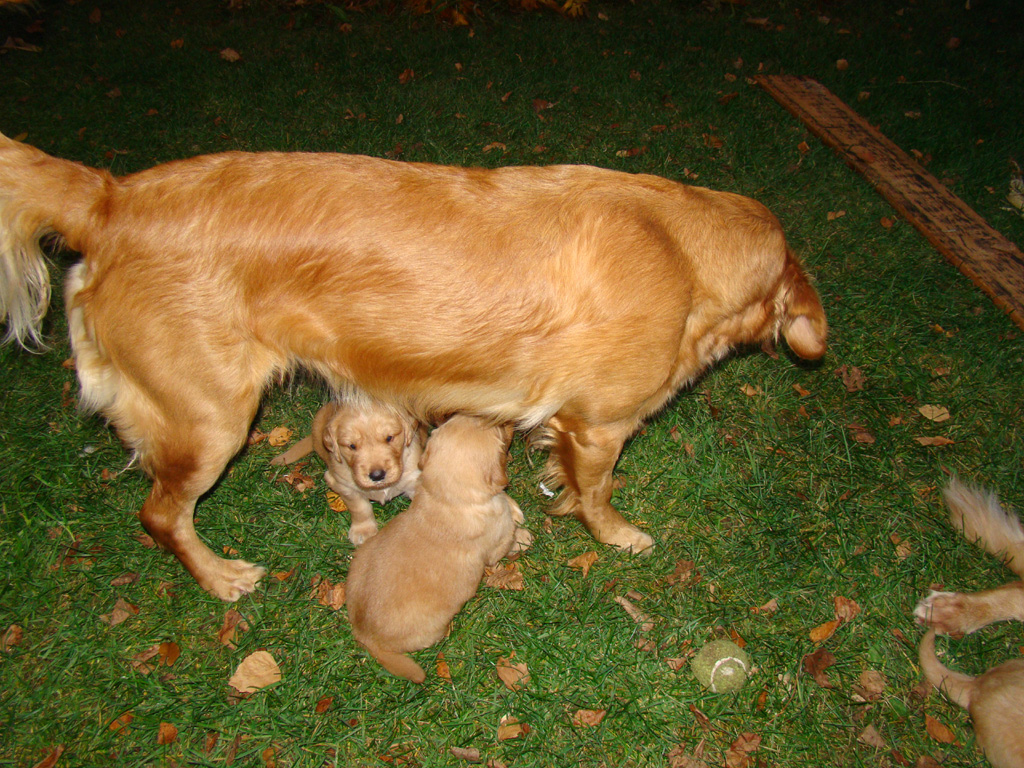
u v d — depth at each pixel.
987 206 1.72
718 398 1.36
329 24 2.39
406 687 1.05
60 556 1.15
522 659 1.08
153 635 1.08
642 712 1.03
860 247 1.61
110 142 1.81
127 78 2.08
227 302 0.97
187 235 0.96
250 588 1.12
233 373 1.00
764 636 1.09
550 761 1.00
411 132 1.86
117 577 1.13
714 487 1.24
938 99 2.08
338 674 1.06
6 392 1.31
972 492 1.19
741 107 1.99
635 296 1.00
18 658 1.06
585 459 1.11
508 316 0.99
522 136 1.86
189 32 2.34
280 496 1.23
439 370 1.02
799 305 1.14
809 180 1.75
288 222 0.96
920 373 1.38
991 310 1.48
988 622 1.10
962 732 1.02
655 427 1.31
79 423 1.28
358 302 0.98
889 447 1.29
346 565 1.16
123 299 0.96
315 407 1.34
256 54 2.21
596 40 2.32
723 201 1.09
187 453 1.02
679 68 2.18
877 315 1.48
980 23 2.56
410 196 0.98
